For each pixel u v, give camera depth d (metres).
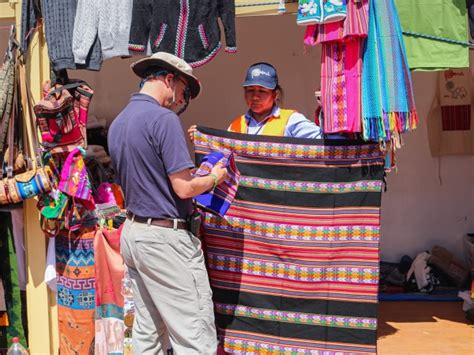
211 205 3.87
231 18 4.27
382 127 3.93
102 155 5.78
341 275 4.05
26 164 4.60
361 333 4.02
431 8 4.20
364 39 3.96
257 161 4.14
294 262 4.12
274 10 4.43
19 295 4.65
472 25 4.23
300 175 4.10
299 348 4.11
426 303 5.83
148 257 3.44
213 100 6.71
